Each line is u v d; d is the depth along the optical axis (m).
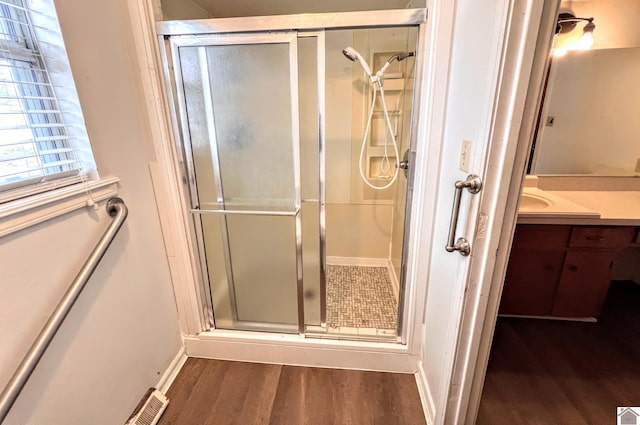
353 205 2.48
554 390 1.46
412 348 1.52
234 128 1.43
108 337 1.12
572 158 1.91
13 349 0.79
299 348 1.60
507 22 0.71
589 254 1.71
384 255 2.60
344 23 1.19
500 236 0.88
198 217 1.57
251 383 1.53
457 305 1.01
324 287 1.64
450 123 1.13
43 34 0.91
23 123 0.88
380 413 1.37
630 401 1.40
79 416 0.99
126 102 1.21
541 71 0.74
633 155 1.87
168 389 1.49
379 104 2.11
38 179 0.90
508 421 1.31
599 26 1.68
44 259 0.86
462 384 1.07
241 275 1.71
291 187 1.48
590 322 1.93
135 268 1.27
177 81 1.33
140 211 1.30
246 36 1.24
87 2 1.00
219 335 1.65
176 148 1.40
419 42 1.18
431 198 1.28
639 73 1.73
